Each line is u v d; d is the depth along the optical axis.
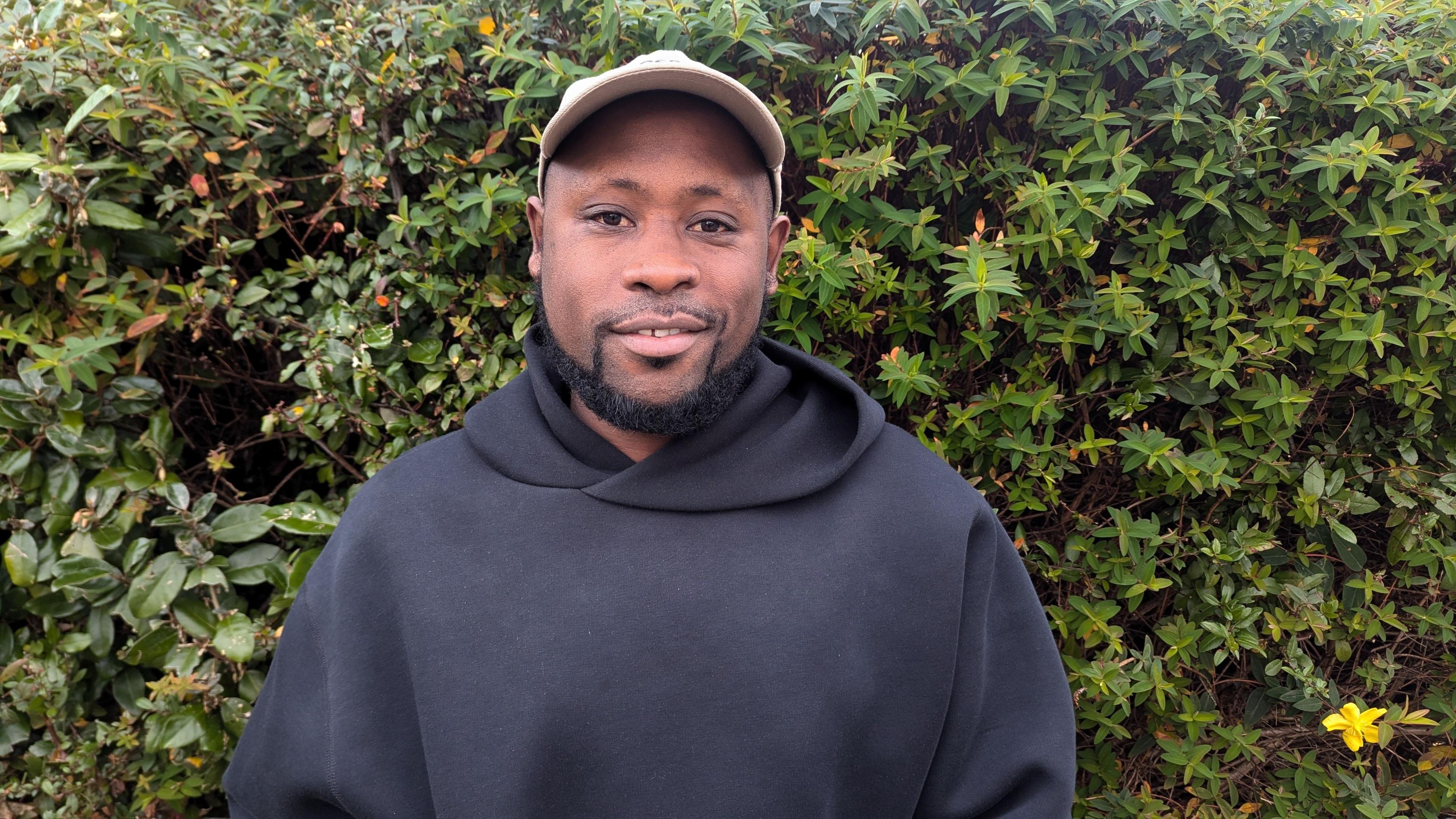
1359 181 1.48
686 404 0.95
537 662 0.92
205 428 1.73
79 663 1.56
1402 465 1.68
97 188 1.44
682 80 0.92
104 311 1.49
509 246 1.62
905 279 1.56
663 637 0.93
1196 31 1.39
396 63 1.46
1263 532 1.59
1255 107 1.50
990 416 1.55
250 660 1.57
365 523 1.03
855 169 1.40
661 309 0.91
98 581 1.46
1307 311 1.61
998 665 1.05
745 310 0.98
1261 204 1.56
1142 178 1.55
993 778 1.00
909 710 0.99
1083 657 1.66
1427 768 1.71
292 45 1.54
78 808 1.54
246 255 1.64
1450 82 1.50
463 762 0.92
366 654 0.99
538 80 1.48
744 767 0.91
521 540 0.98
